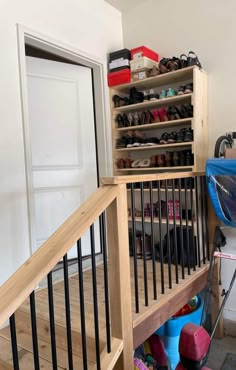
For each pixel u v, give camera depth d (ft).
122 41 9.85
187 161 8.06
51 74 8.33
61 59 9.32
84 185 9.00
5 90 6.43
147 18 9.29
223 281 8.24
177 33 8.74
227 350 7.38
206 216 7.88
